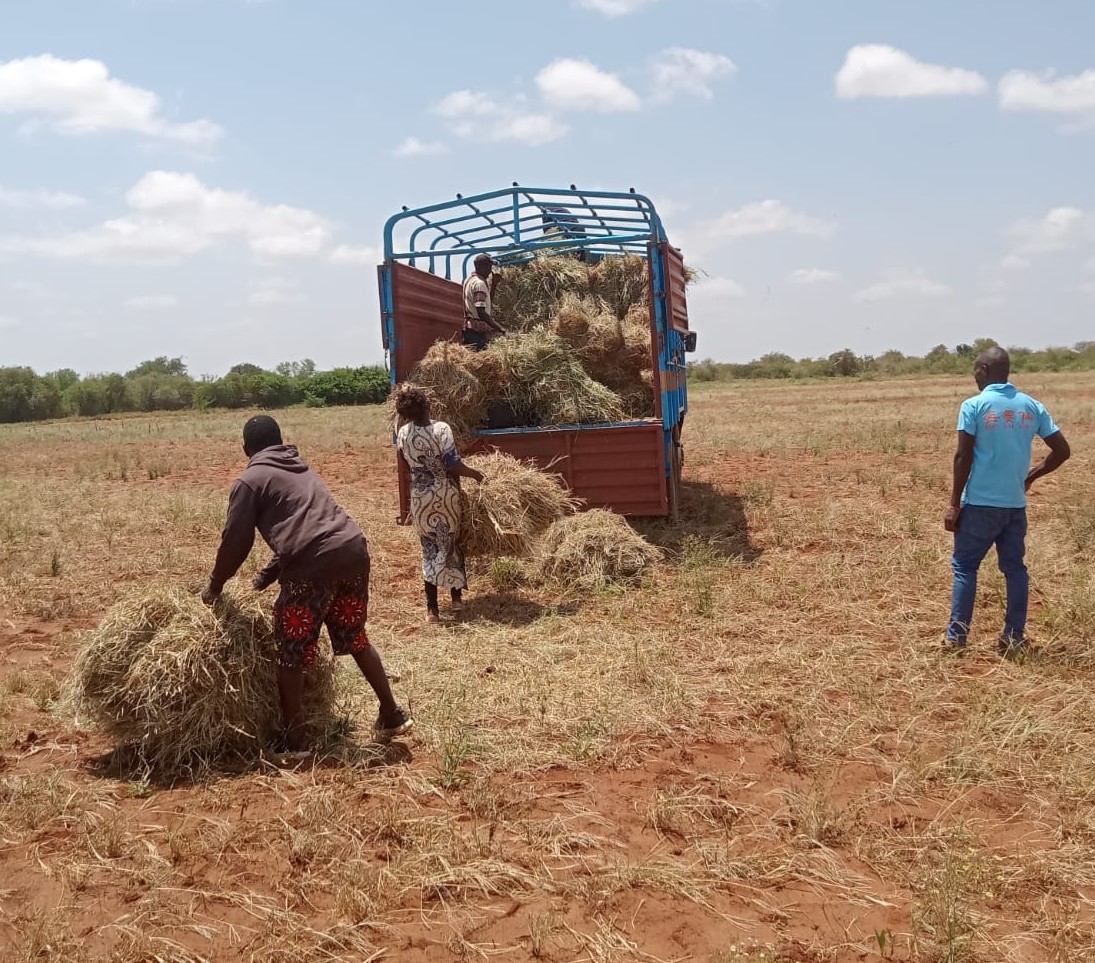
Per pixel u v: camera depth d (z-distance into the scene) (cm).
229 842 390
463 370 920
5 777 454
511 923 331
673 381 1046
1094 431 1922
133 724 468
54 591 835
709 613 695
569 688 553
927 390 4172
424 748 486
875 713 500
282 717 495
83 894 356
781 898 341
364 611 495
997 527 587
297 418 3847
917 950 307
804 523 1001
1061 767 430
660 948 314
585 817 402
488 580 830
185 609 483
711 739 482
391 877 356
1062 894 338
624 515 949
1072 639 595
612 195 930
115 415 6147
